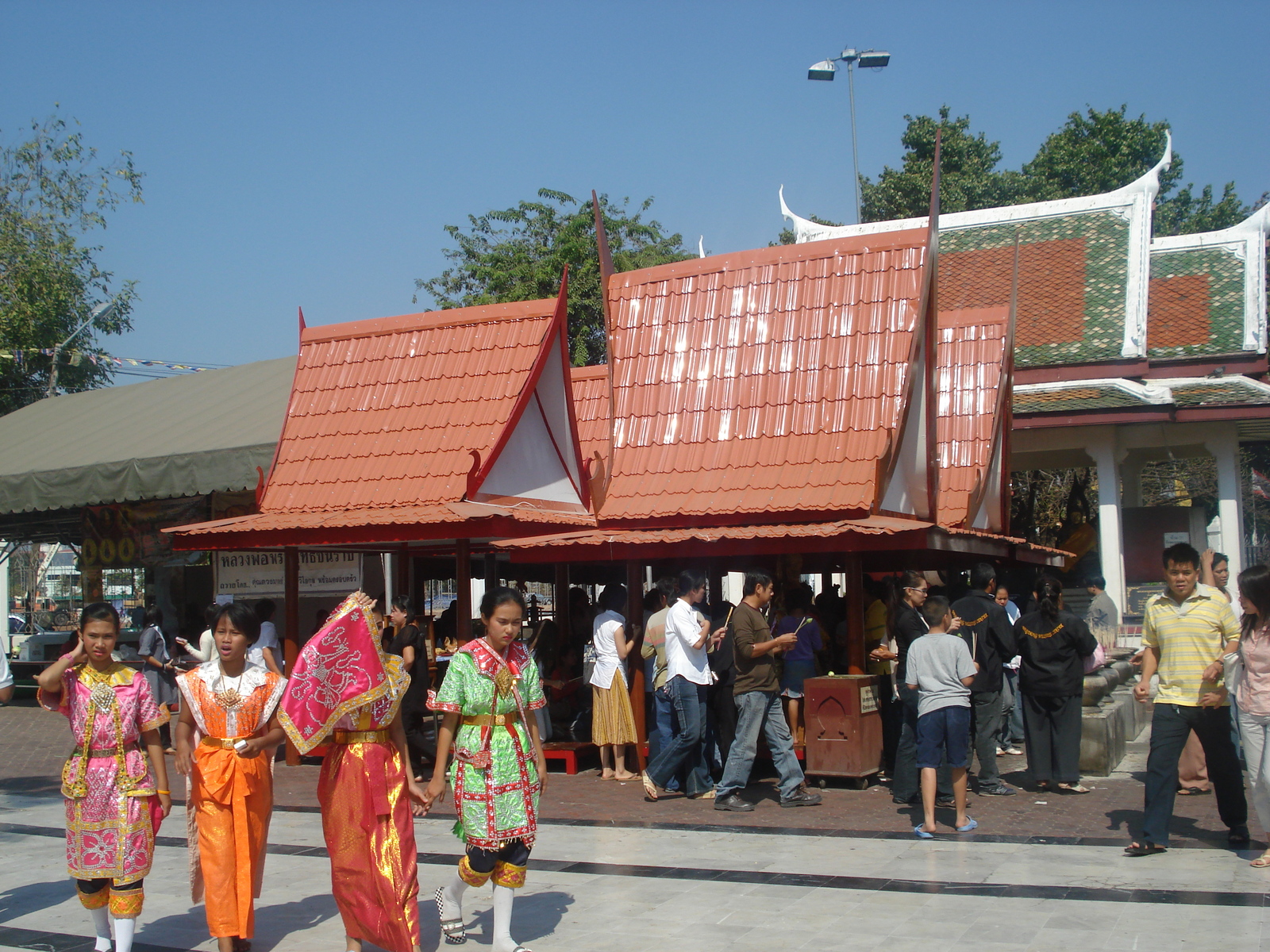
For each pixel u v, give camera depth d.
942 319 15.27
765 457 12.08
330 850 5.65
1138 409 18.64
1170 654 7.61
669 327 13.37
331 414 14.22
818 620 12.95
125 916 5.79
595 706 11.42
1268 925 5.91
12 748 15.12
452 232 35.00
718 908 6.53
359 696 5.57
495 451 12.44
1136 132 42.16
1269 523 42.88
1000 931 5.93
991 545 12.59
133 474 17.70
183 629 21.12
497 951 5.80
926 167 39.97
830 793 10.34
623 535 10.90
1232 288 22.92
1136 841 7.92
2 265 33.03
